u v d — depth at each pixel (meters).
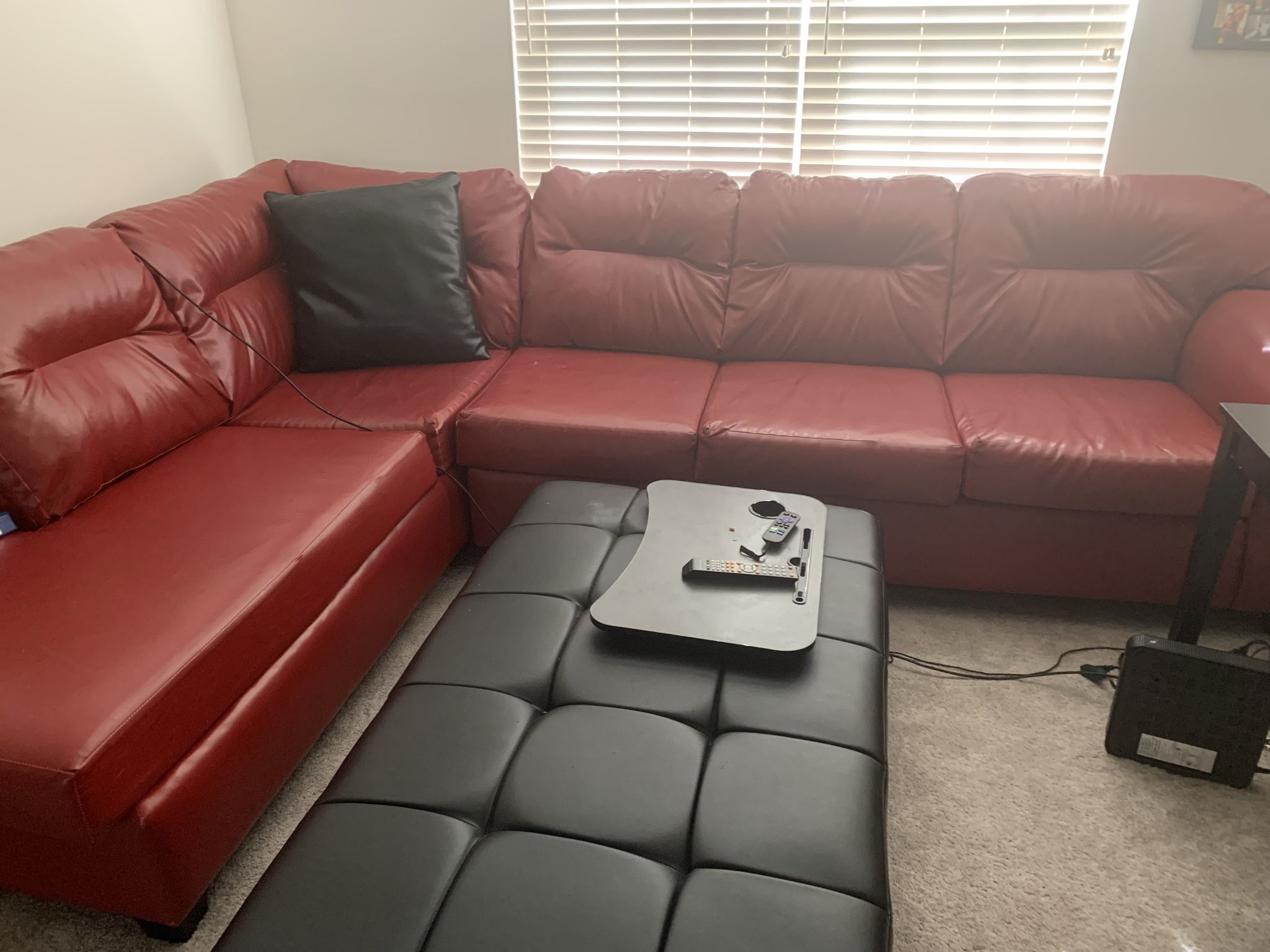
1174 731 1.51
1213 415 1.96
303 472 1.71
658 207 2.41
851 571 1.49
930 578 2.01
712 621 1.30
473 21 2.56
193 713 1.22
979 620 2.00
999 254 2.24
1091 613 2.02
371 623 1.70
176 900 1.21
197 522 1.54
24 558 1.44
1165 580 1.89
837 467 1.91
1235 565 1.83
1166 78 2.30
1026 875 1.37
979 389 2.12
